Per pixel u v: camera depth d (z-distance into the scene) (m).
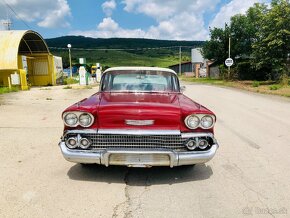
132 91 5.01
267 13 23.12
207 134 3.79
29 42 24.12
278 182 4.04
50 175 4.16
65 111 3.75
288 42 21.78
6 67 19.31
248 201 3.48
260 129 7.32
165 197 3.57
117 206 3.32
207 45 36.75
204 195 3.63
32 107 10.65
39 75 25.98
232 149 5.58
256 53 24.34
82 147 3.72
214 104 12.12
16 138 6.13
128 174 4.26
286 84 21.31
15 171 4.29
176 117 3.71
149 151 3.62
